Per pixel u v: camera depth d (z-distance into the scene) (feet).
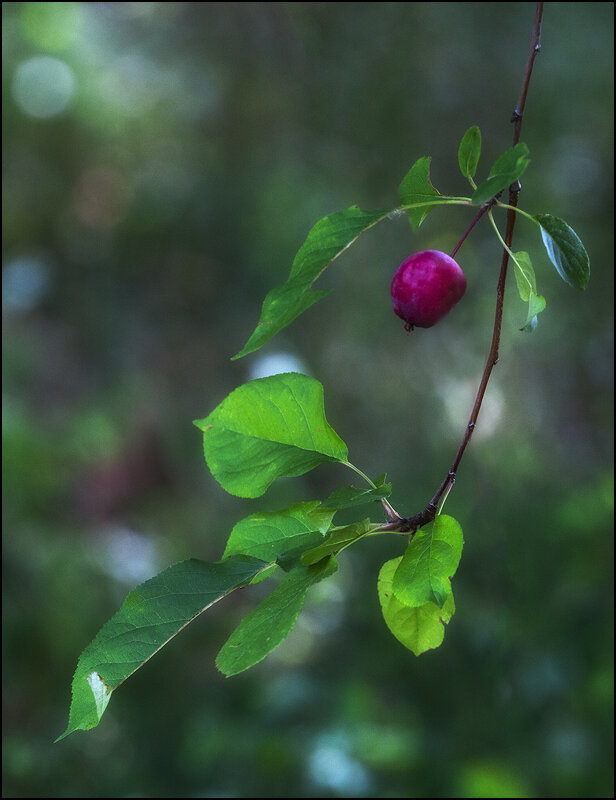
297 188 9.34
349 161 9.07
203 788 6.38
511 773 5.76
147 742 7.28
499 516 7.75
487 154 8.70
